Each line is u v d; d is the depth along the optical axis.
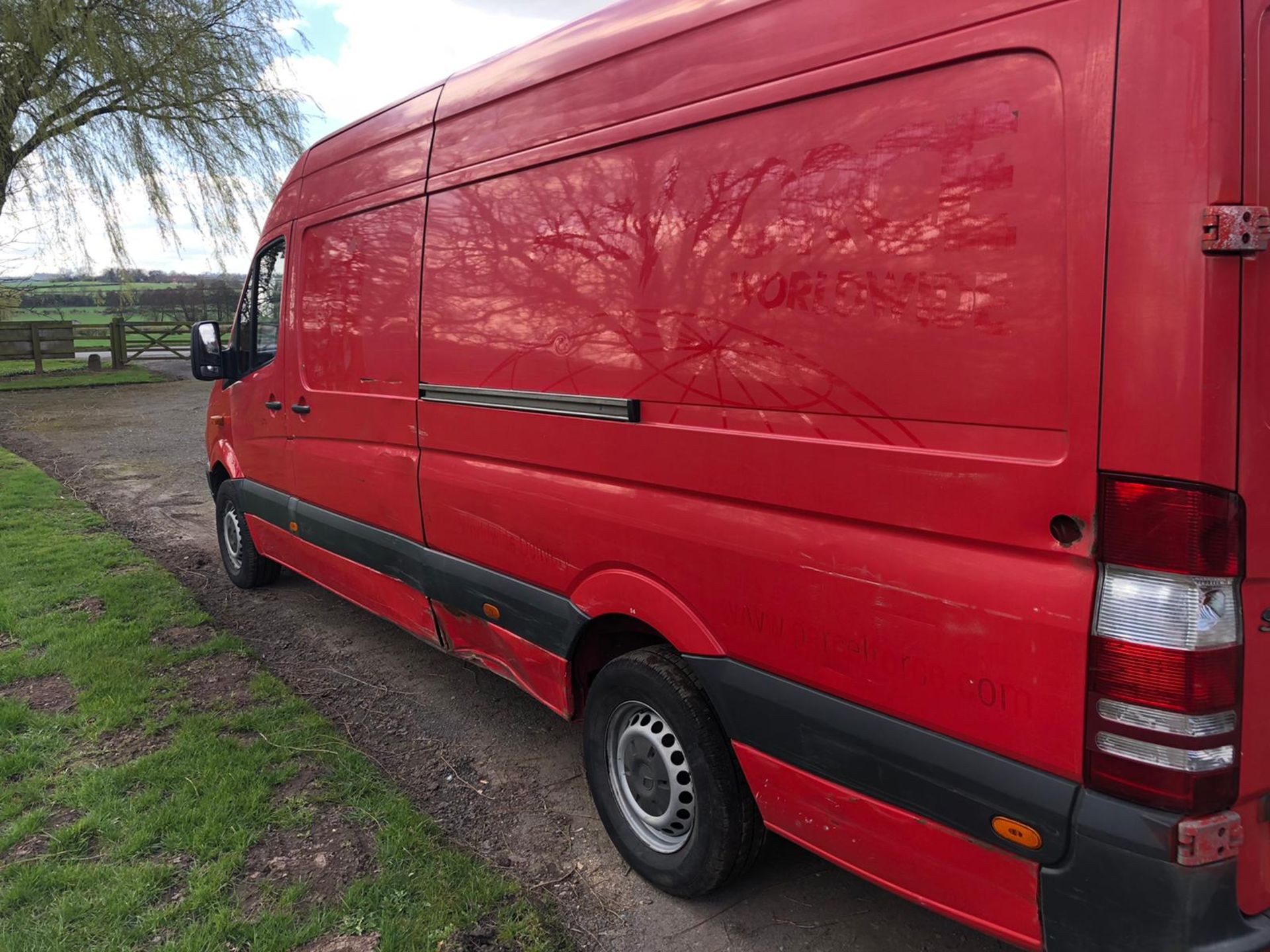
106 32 17.17
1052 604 1.70
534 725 3.94
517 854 2.99
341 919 2.59
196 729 3.75
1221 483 1.54
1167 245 1.53
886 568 1.97
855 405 2.02
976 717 1.84
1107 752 1.65
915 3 1.87
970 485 1.81
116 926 2.56
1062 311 1.66
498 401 3.17
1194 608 1.56
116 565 6.34
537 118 2.94
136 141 18.50
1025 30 1.69
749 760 2.39
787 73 2.13
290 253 4.72
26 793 3.26
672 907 2.70
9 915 2.62
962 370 1.82
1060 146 1.65
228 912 2.61
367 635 5.07
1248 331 1.56
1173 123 1.51
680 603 2.52
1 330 20.55
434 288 3.51
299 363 4.69
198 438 12.85
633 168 2.56
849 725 2.09
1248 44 1.53
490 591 3.33
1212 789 1.60
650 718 2.78
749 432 2.26
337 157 4.28
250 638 5.02
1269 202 1.56
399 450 3.84
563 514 2.90
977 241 1.78
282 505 5.02
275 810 3.16
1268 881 1.76
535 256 2.96
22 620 5.12
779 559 2.20
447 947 2.48
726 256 2.29
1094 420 1.62
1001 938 1.88
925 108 1.86
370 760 3.58
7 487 9.00
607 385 2.70
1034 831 1.77
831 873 2.87
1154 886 1.62
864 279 1.98
